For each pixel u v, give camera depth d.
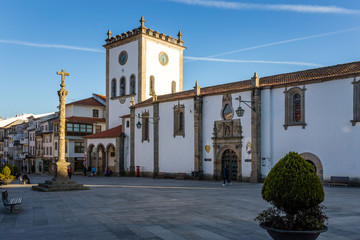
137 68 54.16
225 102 36.78
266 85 32.97
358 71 27.45
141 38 53.53
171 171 42.53
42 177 54.00
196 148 39.16
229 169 36.72
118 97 57.12
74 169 61.97
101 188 28.59
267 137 32.81
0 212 16.09
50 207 17.61
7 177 35.47
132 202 19.23
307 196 8.44
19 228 12.48
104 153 57.12
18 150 84.62
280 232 8.27
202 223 13.09
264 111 33.16
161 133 44.34
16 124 87.75
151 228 12.26
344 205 17.30
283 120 31.89
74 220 13.94
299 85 30.91
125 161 50.56
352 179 27.17
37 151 73.69
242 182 33.97
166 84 57.28
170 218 14.16
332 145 28.48
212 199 20.39
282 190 8.62
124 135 50.81
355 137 27.19
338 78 28.33
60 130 28.03
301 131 30.56
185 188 28.22
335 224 12.66
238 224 12.88
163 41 56.62
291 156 9.02
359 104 27.05
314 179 8.63
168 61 57.75
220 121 37.28
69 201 19.98
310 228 8.34
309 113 30.08
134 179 42.22
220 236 11.02
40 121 73.12
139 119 48.31
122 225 12.84
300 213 8.79
